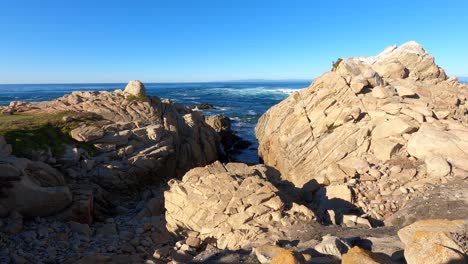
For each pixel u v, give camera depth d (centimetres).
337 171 2014
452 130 2062
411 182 1822
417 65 3397
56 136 2416
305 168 2519
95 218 2003
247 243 1242
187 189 1722
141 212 2050
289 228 1332
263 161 3622
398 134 2198
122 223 1916
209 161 3716
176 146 3184
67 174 2197
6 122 2491
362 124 2423
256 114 7650
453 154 1892
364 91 2786
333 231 1307
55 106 3114
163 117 3350
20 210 1691
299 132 2827
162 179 2855
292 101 3503
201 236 1487
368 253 724
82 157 2348
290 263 738
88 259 1330
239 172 1905
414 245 715
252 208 1462
